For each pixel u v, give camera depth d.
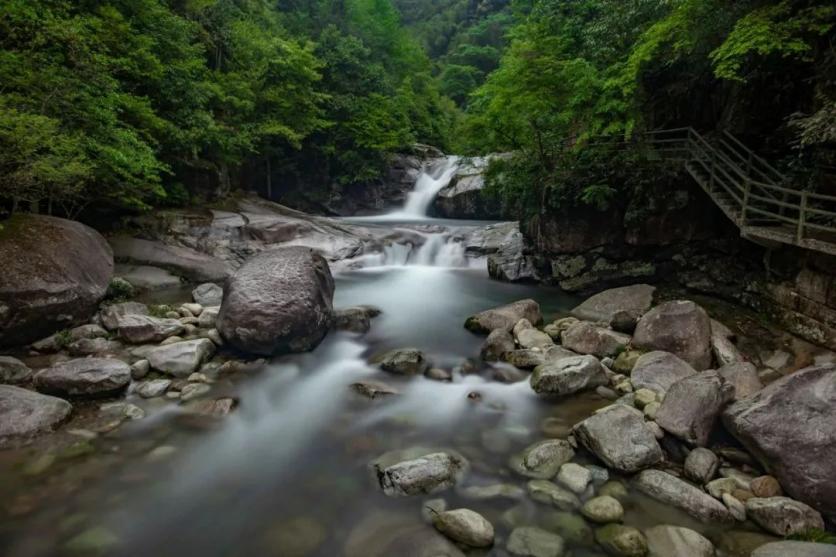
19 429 5.59
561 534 4.33
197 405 6.75
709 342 7.91
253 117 22.34
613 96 12.26
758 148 10.47
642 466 5.16
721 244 10.55
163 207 16.56
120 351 8.12
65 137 9.41
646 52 9.93
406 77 37.34
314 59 24.27
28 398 5.95
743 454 5.32
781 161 9.42
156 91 15.83
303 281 9.08
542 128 13.45
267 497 4.98
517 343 9.18
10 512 4.55
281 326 8.30
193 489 5.08
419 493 4.93
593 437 5.41
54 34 10.21
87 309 8.99
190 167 17.94
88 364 6.94
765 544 3.92
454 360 8.73
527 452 5.58
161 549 4.23
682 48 10.50
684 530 4.21
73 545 4.22
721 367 7.19
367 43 37.59
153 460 5.52
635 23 12.50
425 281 14.85
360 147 27.58
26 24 10.11
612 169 11.88
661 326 8.27
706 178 10.22
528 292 13.55
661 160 11.41
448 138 38.34
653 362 7.31
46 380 6.56
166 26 16.44
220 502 4.89
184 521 4.59
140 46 14.60
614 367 7.98
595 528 4.39
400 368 8.15
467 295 13.29
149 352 7.82
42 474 5.12
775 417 5.06
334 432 6.34
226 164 21.03
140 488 5.04
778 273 8.62
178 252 14.12
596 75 12.31
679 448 5.52
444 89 49.66
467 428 6.38
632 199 11.62
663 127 13.19
